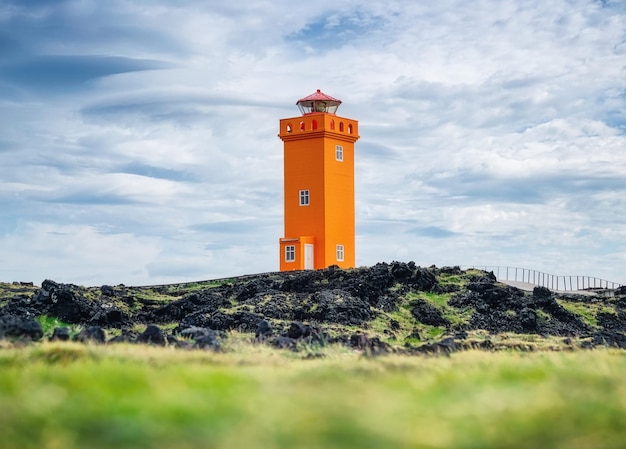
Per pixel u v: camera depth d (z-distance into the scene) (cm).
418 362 3409
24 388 2345
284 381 2605
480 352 4259
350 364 3322
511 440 1891
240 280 9119
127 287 8875
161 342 4444
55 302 7562
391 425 1956
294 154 10069
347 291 8106
